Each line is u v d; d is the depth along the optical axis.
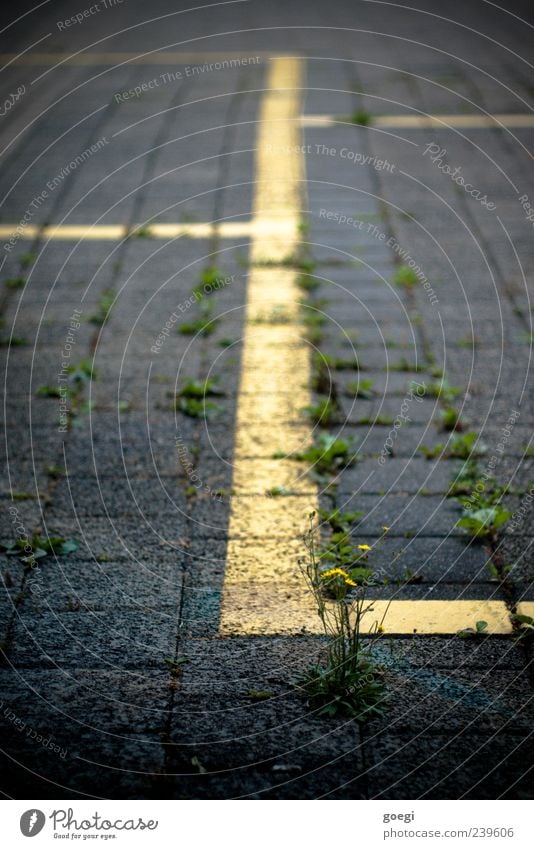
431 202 6.96
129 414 4.65
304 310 5.66
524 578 3.50
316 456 4.27
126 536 3.76
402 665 3.07
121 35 11.35
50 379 4.97
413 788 2.62
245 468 4.21
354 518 3.86
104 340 5.36
